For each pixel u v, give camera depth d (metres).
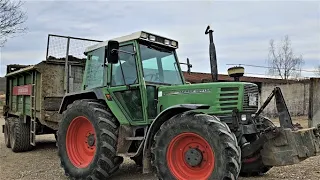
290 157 4.42
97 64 5.72
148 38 5.33
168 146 4.45
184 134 4.34
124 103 5.28
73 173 5.32
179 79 5.80
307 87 20.45
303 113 20.36
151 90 5.22
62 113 6.09
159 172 4.48
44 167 6.38
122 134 5.05
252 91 4.92
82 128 5.60
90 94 5.77
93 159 5.07
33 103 7.75
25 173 5.86
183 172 4.41
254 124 4.84
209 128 4.12
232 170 3.96
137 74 5.18
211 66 5.47
